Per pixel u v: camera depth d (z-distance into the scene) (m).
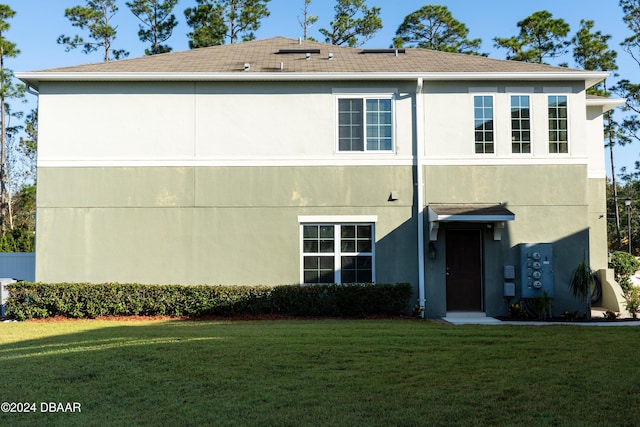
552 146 16.47
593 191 19.95
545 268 15.86
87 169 16.36
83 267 16.17
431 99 16.58
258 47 20.31
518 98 16.56
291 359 9.28
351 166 16.41
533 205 16.31
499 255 16.17
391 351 9.87
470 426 6.37
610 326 12.98
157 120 16.47
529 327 12.77
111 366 8.93
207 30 37.38
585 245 16.20
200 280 16.20
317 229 16.36
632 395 7.30
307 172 16.41
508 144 16.45
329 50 20.03
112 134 16.42
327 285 15.50
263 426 6.43
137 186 16.34
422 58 18.48
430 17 38.78
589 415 6.63
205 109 16.52
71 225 16.25
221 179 16.39
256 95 16.55
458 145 16.45
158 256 16.25
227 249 16.27
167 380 8.18
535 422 6.45
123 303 15.28
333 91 16.53
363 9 40.34
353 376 8.31
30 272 20.27
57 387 7.93
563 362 9.04
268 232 16.30
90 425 6.54
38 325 13.74
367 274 16.27
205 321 14.54
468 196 16.36
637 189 50.41
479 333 11.69
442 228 16.16
